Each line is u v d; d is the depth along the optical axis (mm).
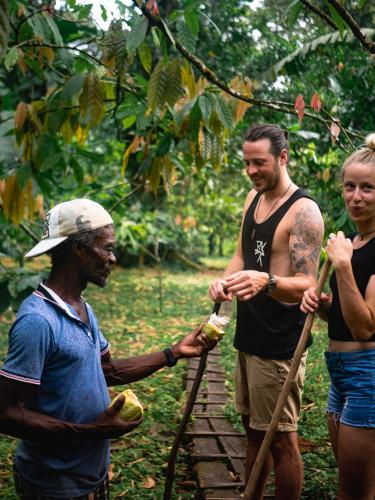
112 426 1967
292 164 6297
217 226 14047
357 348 2404
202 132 3688
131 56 3078
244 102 3391
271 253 2902
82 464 2023
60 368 1961
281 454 2885
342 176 2439
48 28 4035
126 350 6953
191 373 5746
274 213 2896
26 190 4094
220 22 8805
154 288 11180
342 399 2533
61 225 1994
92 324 2117
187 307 9406
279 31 8555
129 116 4531
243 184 11211
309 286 2727
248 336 2912
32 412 1923
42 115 4207
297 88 6609
